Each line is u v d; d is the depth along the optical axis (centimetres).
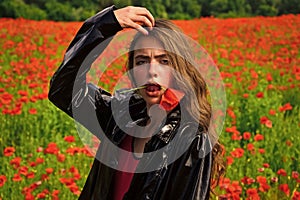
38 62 1636
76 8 3875
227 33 2422
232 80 1475
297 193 648
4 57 1931
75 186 682
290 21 2847
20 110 984
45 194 676
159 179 311
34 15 3747
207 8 4188
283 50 1856
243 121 1101
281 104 1317
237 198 641
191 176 304
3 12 3700
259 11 4138
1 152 964
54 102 350
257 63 1744
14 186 730
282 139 1002
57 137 1000
